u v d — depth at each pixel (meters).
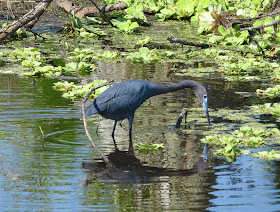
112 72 16.23
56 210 7.53
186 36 21.80
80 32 21.45
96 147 9.38
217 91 14.53
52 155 9.74
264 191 8.27
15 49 18.59
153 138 10.88
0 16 22.33
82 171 9.04
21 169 9.03
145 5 26.12
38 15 20.27
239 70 16.88
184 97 13.91
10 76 15.71
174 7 25.98
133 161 9.56
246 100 13.73
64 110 12.50
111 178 8.77
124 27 22.20
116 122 11.03
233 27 21.86
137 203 7.80
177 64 17.64
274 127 11.59
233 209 7.63
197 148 10.31
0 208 7.54
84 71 16.45
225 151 9.98
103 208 7.63
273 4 24.05
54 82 15.14
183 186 8.46
